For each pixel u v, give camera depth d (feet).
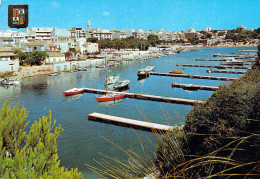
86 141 79.25
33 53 263.49
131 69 270.87
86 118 104.53
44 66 261.24
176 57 407.85
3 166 15.29
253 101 30.07
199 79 207.62
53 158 17.51
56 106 125.49
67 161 66.18
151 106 123.75
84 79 211.82
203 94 151.94
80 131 88.43
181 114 107.55
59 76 227.81
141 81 201.67
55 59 282.97
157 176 17.71
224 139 26.91
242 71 230.89
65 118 104.73
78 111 115.96
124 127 91.97
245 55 388.78
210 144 28.35
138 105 126.31
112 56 373.81
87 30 615.98
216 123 31.24
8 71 222.48
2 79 198.39
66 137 82.89
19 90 166.30
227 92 36.96
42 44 306.35
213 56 413.80
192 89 168.14
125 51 435.94
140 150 69.62
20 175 14.83
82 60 317.63
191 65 291.38
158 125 86.89
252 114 28.60
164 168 21.54
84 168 61.82
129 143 76.48
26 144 17.85
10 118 18.30
